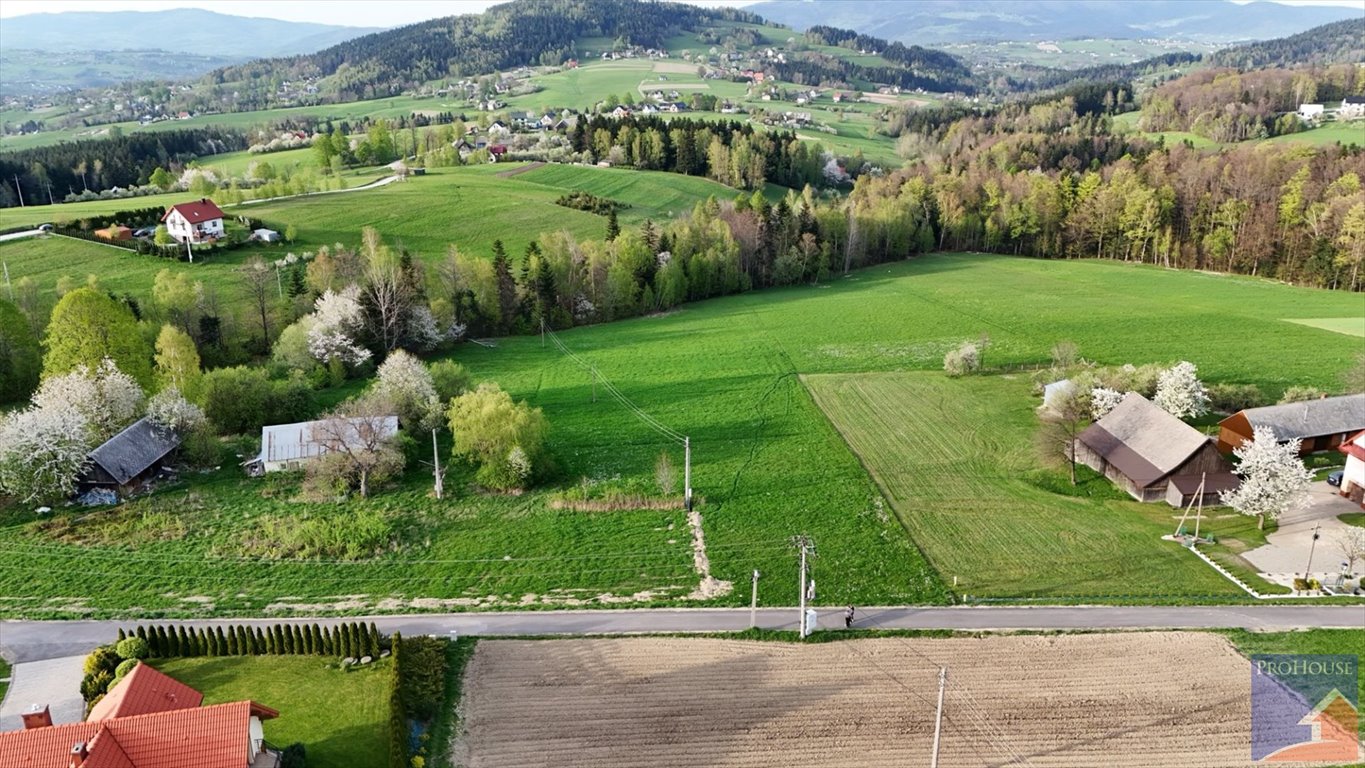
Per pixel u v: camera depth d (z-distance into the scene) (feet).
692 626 161.89
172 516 209.77
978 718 135.33
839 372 322.96
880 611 166.61
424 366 282.36
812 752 128.77
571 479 232.53
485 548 194.59
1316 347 326.85
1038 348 340.18
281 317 348.79
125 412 238.68
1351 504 206.59
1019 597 170.60
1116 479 224.12
